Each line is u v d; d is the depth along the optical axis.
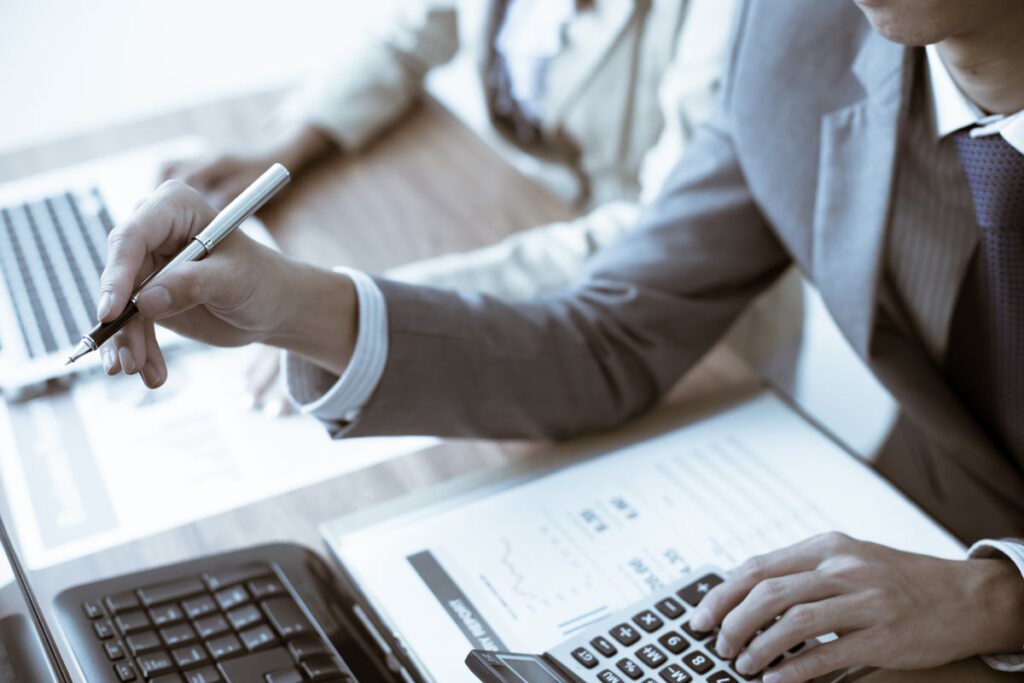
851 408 1.00
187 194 0.66
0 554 0.65
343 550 0.74
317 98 1.22
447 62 1.31
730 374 0.93
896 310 0.86
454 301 0.80
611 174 1.34
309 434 0.87
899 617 0.63
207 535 0.78
